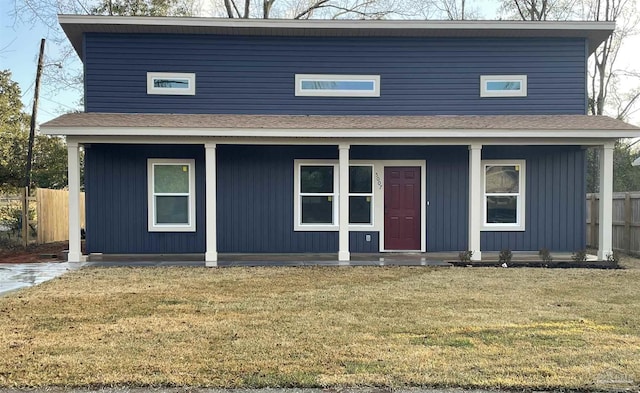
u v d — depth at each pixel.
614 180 24.50
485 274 9.15
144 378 4.00
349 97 12.32
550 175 12.09
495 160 12.10
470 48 12.37
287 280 8.52
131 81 12.02
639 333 5.28
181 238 11.87
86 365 4.29
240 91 12.22
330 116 12.05
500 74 12.33
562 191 12.08
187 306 6.52
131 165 11.75
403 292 7.46
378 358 4.47
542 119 11.60
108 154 11.71
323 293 7.38
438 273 9.26
